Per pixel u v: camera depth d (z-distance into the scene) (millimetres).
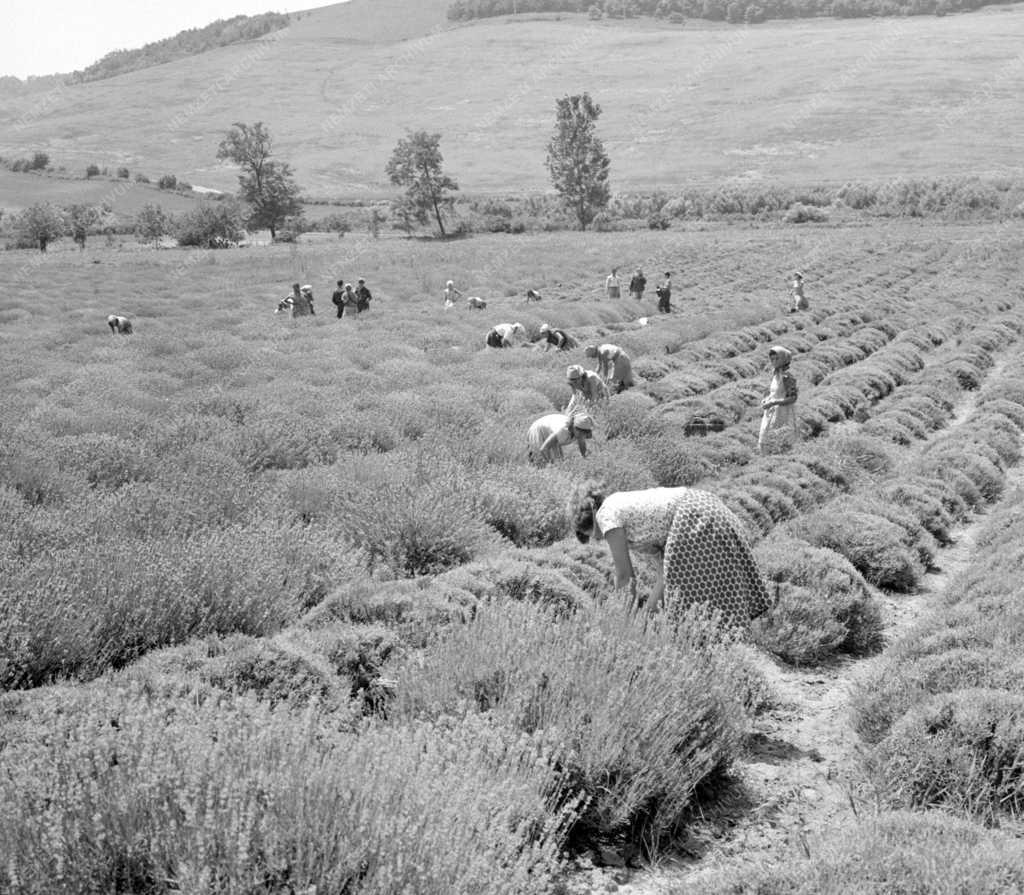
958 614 7051
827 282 43906
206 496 9797
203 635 6527
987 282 42125
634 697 5035
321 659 5648
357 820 3619
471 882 3486
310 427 13914
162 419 15578
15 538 8062
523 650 5371
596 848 4562
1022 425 17094
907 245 58500
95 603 6434
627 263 55500
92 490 11055
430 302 40000
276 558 7637
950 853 3928
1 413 15195
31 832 3395
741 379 21125
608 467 11508
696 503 5945
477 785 3922
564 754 4746
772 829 4828
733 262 54250
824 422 16422
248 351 23672
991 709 5230
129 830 3531
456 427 14305
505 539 9547
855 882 3826
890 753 5215
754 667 6461
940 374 21109
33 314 35562
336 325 30031
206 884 3178
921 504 10898
